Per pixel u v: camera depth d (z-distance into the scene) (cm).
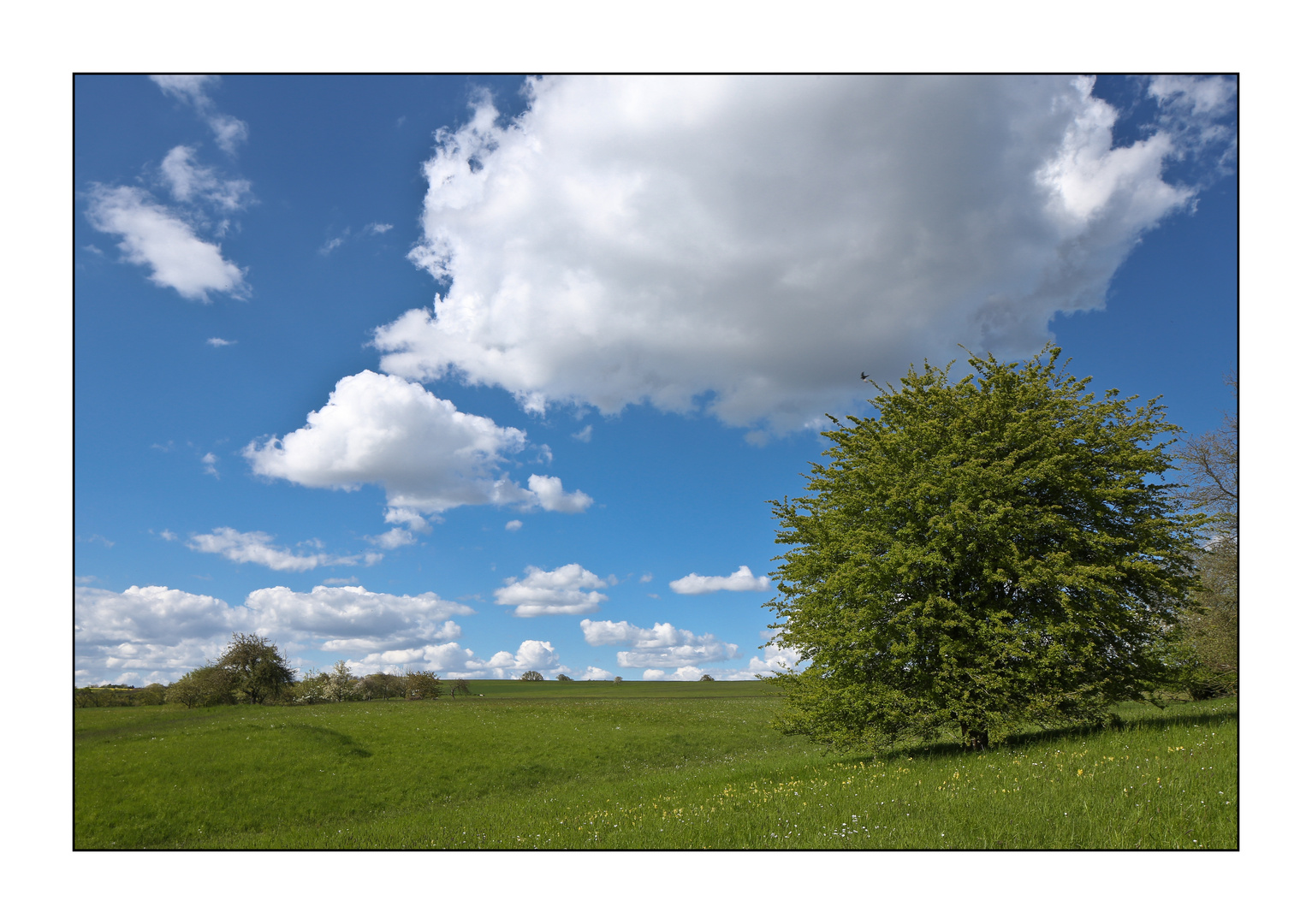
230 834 1994
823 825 1123
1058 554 1712
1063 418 1977
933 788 1313
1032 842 884
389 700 6769
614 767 3300
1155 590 1872
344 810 2312
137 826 1967
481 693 9206
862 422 2192
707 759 3516
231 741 2869
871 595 1845
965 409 1964
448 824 1791
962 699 1750
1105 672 1803
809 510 2206
